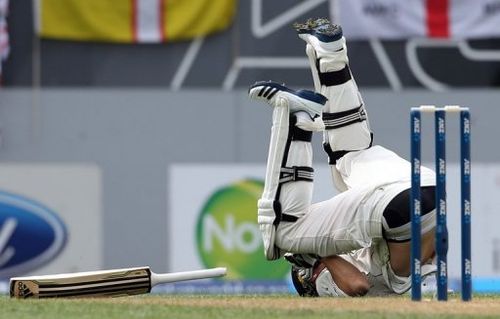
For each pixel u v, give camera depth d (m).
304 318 25.47
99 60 65.31
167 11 65.38
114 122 63.25
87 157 63.16
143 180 62.53
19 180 59.31
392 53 65.62
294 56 65.06
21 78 64.94
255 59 65.06
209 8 65.12
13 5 65.06
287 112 31.95
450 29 65.75
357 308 27.38
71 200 59.81
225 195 58.59
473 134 64.12
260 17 65.12
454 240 54.84
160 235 61.81
